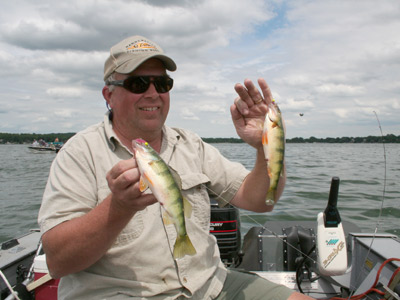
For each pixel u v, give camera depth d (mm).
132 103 678
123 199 464
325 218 830
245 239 1212
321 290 991
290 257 1070
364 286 902
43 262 862
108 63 709
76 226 519
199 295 653
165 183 487
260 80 688
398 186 2953
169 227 633
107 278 596
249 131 720
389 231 1753
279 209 2180
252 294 688
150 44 706
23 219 2359
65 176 611
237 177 786
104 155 652
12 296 772
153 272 608
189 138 803
